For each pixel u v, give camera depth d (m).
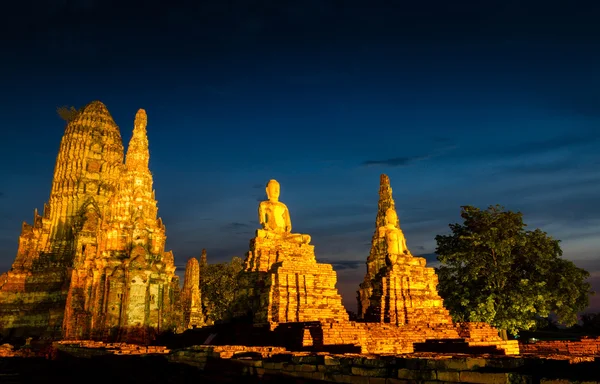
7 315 69.62
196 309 64.81
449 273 43.22
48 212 80.94
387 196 75.31
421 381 10.28
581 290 41.78
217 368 16.09
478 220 42.03
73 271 48.94
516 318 37.44
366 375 11.34
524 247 40.38
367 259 64.25
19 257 75.75
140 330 43.97
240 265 80.88
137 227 48.19
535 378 8.84
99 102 87.38
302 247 33.22
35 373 29.83
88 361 25.80
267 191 35.12
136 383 20.25
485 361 10.15
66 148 81.94
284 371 13.41
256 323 26.67
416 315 31.31
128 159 51.81
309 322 23.44
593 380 8.29
